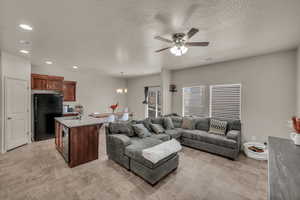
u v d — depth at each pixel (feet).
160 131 12.85
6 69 11.47
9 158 10.42
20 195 6.55
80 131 9.61
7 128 11.69
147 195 6.64
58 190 6.93
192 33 6.23
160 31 7.54
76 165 9.41
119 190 6.98
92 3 5.26
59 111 15.76
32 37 8.35
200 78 15.74
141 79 23.93
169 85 18.10
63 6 5.44
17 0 5.06
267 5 5.33
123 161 9.07
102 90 22.74
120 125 11.02
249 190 7.08
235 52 10.98
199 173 8.63
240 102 12.84
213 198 6.50
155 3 5.24
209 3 5.22
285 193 2.73
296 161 4.28
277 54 10.93
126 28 7.23
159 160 7.33
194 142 12.78
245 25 6.86
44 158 10.46
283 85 10.71
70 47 10.04
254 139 12.06
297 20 6.37
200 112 15.84
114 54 11.68
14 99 12.21
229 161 10.34
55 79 15.99
